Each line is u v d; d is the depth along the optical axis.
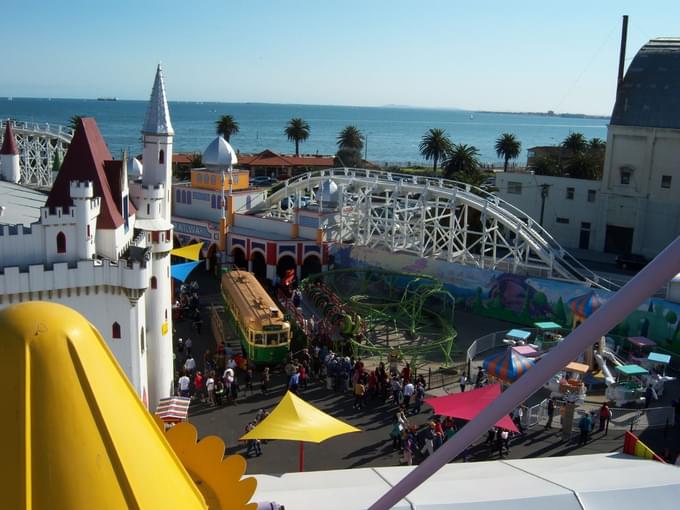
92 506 7.96
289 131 160.50
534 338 54.59
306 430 28.16
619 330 54.19
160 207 40.81
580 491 23.53
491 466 28.77
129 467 8.41
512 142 130.25
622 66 83.88
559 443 36.16
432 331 55.75
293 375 41.88
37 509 7.76
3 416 7.93
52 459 7.91
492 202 62.41
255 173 149.88
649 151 78.75
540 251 58.47
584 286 54.84
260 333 44.94
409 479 9.38
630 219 81.69
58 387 8.09
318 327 51.34
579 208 85.94
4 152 56.94
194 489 9.80
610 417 38.69
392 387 40.97
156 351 39.41
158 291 39.09
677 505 23.20
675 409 39.72
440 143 129.12
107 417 8.40
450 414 30.92
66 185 34.41
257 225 73.12
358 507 22.69
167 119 41.22
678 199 77.69
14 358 8.06
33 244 31.36
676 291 51.41
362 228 71.94
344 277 68.12
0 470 7.83
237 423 37.81
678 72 79.00
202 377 43.62
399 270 65.44
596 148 127.12
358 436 36.53
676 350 50.66
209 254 73.94
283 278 67.31
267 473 32.19
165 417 33.91
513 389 8.14
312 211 69.38
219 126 154.88
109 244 34.06
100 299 32.91
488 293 60.09
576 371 42.94
